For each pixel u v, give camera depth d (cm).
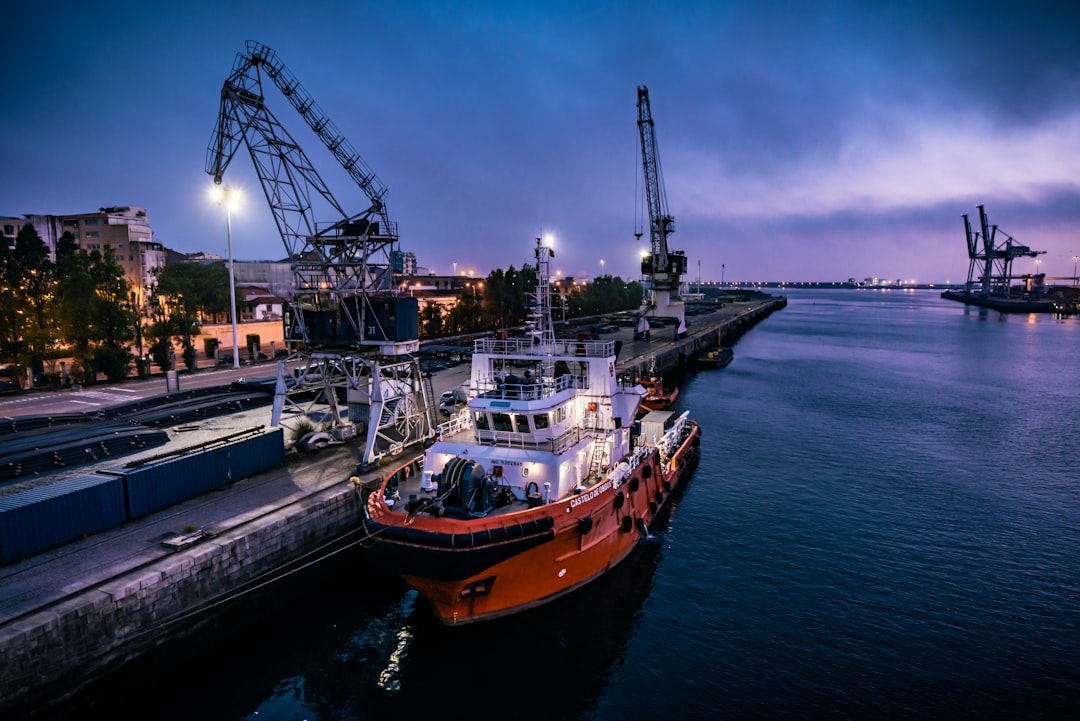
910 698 1800
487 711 1762
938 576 2541
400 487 2431
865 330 15475
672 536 2930
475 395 2844
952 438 4744
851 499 3422
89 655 1642
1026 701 1783
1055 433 4906
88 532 2073
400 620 2197
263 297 9544
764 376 7862
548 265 2831
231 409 4016
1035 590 2423
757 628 2169
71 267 5178
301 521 2317
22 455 2686
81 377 5056
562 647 2052
